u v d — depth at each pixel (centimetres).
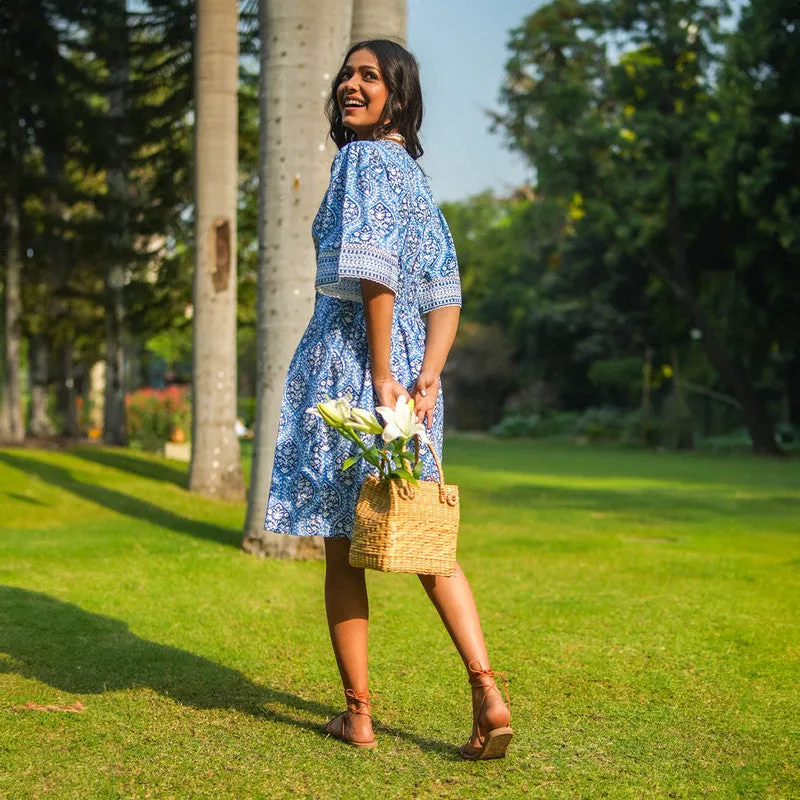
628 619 493
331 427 284
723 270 3334
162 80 1659
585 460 2548
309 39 704
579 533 910
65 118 1773
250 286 1738
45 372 2409
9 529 811
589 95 3241
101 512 934
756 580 629
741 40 2870
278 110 705
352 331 289
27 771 268
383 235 271
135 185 1986
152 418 1716
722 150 3008
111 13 1673
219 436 1111
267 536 704
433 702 340
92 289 2248
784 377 3816
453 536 266
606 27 3141
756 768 280
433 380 282
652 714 333
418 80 303
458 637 282
